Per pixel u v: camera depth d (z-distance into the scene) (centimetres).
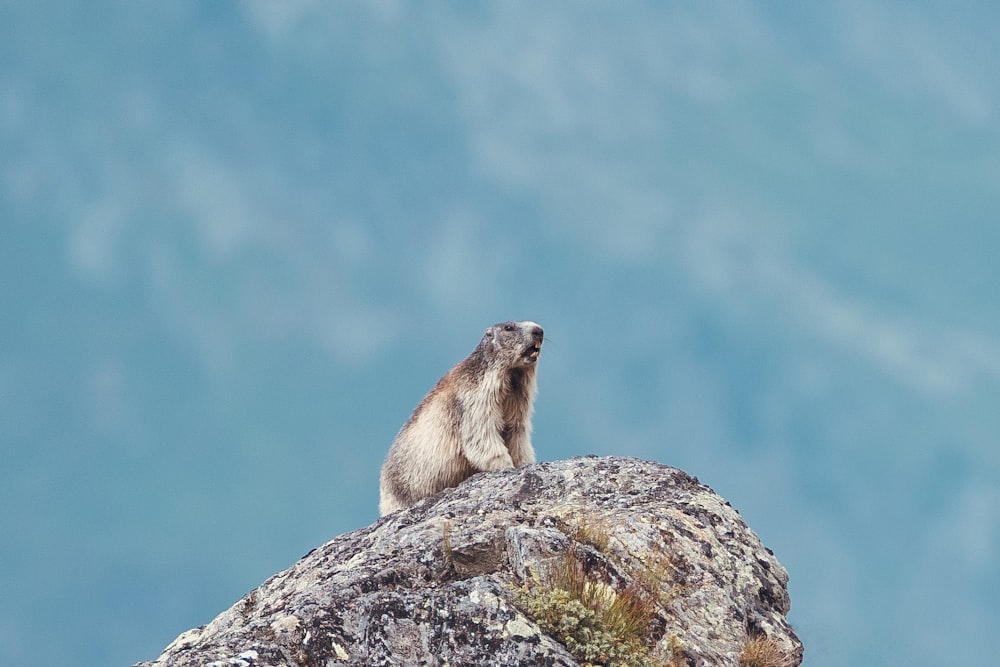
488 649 3272
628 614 3553
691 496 4456
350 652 3322
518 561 3712
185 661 3259
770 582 4188
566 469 4722
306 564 4466
